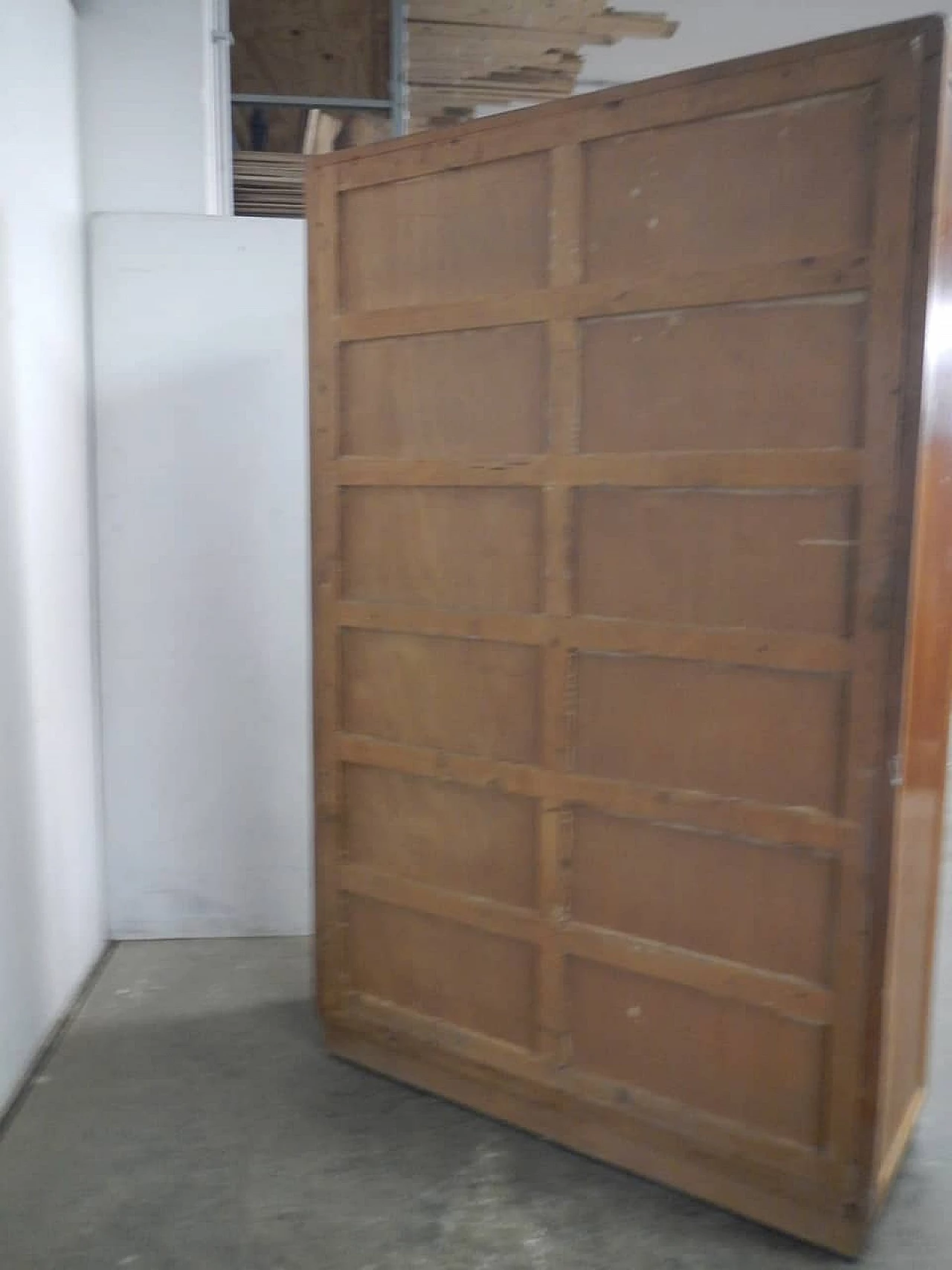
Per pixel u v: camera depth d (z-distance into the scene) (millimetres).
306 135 3758
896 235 1590
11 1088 2285
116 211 2854
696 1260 1841
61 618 2625
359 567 2285
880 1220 1951
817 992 1805
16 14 2309
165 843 3045
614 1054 2059
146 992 2777
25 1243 1861
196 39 2848
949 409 1812
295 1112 2273
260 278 2822
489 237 2014
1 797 2225
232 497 2898
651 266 1832
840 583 1713
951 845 3961
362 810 2363
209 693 2979
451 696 2178
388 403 2188
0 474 2225
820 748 1763
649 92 1792
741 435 1776
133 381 2844
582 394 1934
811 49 1640
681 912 1940
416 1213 1950
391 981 2373
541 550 2012
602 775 1993
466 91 4348
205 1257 1833
